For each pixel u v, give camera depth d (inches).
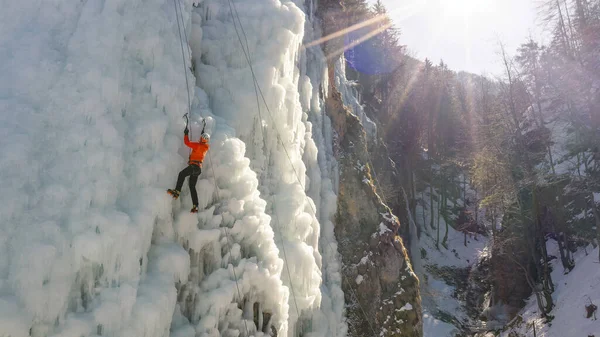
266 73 510.3
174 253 355.9
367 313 716.0
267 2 548.4
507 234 1305.4
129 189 349.4
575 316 923.4
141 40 401.4
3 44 359.9
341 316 650.2
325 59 840.9
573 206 1186.6
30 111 325.4
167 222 366.9
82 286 302.8
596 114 1125.1
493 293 1330.0
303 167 553.0
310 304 489.1
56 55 361.7
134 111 376.5
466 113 2361.0
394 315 731.4
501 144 1293.1
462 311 1358.3
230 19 538.9
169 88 395.2
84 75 349.7
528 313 1119.0
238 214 402.0
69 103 338.0
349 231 772.0
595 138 1089.4
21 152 303.0
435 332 1191.6
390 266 764.0
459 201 2012.8
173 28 441.7
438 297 1385.3
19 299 269.4
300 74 693.9
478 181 1396.4
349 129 887.7
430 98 2122.3
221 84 503.2
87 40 367.9
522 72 1448.1
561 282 1107.9
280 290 404.5
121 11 398.0
